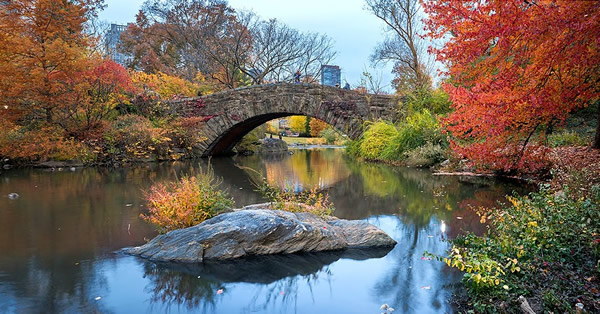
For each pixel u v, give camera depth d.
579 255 3.58
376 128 16.64
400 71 22.06
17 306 3.45
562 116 4.99
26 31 16.19
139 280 4.03
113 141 16.89
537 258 3.58
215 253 4.62
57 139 15.91
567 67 4.37
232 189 9.87
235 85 32.09
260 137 29.86
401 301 3.48
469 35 4.43
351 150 20.23
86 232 5.79
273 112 18.09
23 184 10.60
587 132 11.58
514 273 3.53
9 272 4.24
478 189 9.14
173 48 38.94
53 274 4.18
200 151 20.05
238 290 3.79
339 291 3.73
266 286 3.88
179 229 5.02
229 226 4.82
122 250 4.95
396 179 11.33
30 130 16.42
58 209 7.38
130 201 8.14
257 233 4.76
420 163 14.34
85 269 4.32
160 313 3.34
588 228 3.65
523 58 4.30
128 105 20.20
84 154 15.74
